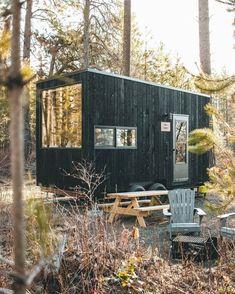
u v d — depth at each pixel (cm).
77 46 1750
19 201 78
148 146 912
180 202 645
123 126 849
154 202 805
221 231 512
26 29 1457
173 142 981
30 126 1396
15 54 82
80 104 798
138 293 370
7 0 88
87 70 779
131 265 395
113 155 826
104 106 811
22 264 81
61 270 369
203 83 327
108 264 399
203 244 493
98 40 1670
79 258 388
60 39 1756
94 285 365
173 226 548
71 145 819
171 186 976
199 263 457
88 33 1556
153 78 1991
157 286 387
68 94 832
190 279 402
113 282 376
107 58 1688
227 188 326
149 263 428
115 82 836
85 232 406
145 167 900
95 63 1712
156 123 935
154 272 412
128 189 857
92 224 466
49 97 882
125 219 776
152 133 923
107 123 816
